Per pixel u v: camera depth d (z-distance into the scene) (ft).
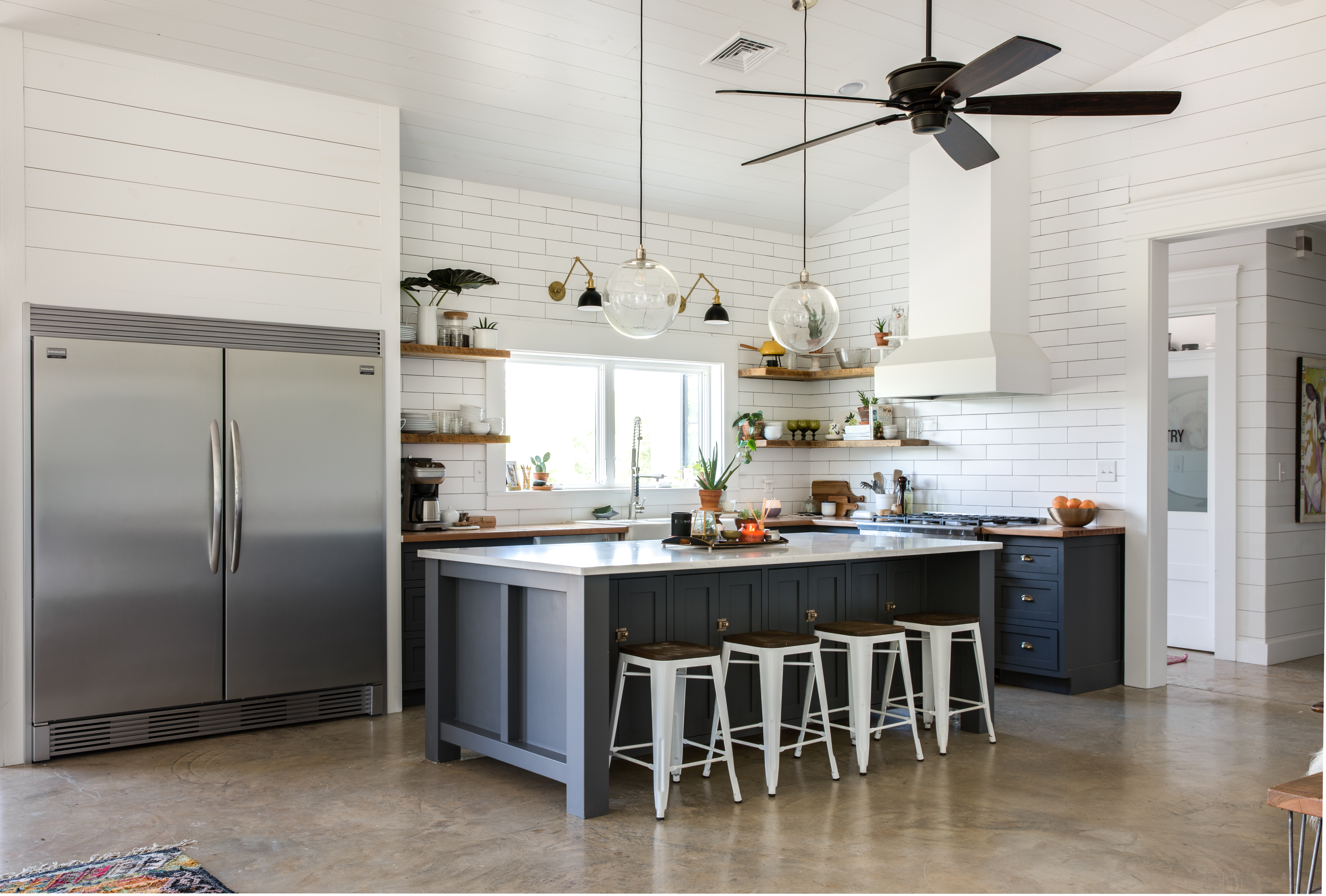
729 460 23.79
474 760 13.83
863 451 24.08
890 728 15.46
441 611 13.74
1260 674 19.62
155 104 15.08
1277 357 20.93
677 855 10.11
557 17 15.23
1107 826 10.97
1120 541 18.78
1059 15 16.56
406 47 15.62
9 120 13.96
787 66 17.11
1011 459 20.72
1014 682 18.75
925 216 20.42
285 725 15.74
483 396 20.04
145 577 14.51
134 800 12.03
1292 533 21.35
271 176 16.05
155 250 15.01
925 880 9.48
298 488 15.87
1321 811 8.00
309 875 9.64
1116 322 18.84
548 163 19.80
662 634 13.26
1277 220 16.66
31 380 13.82
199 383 15.01
